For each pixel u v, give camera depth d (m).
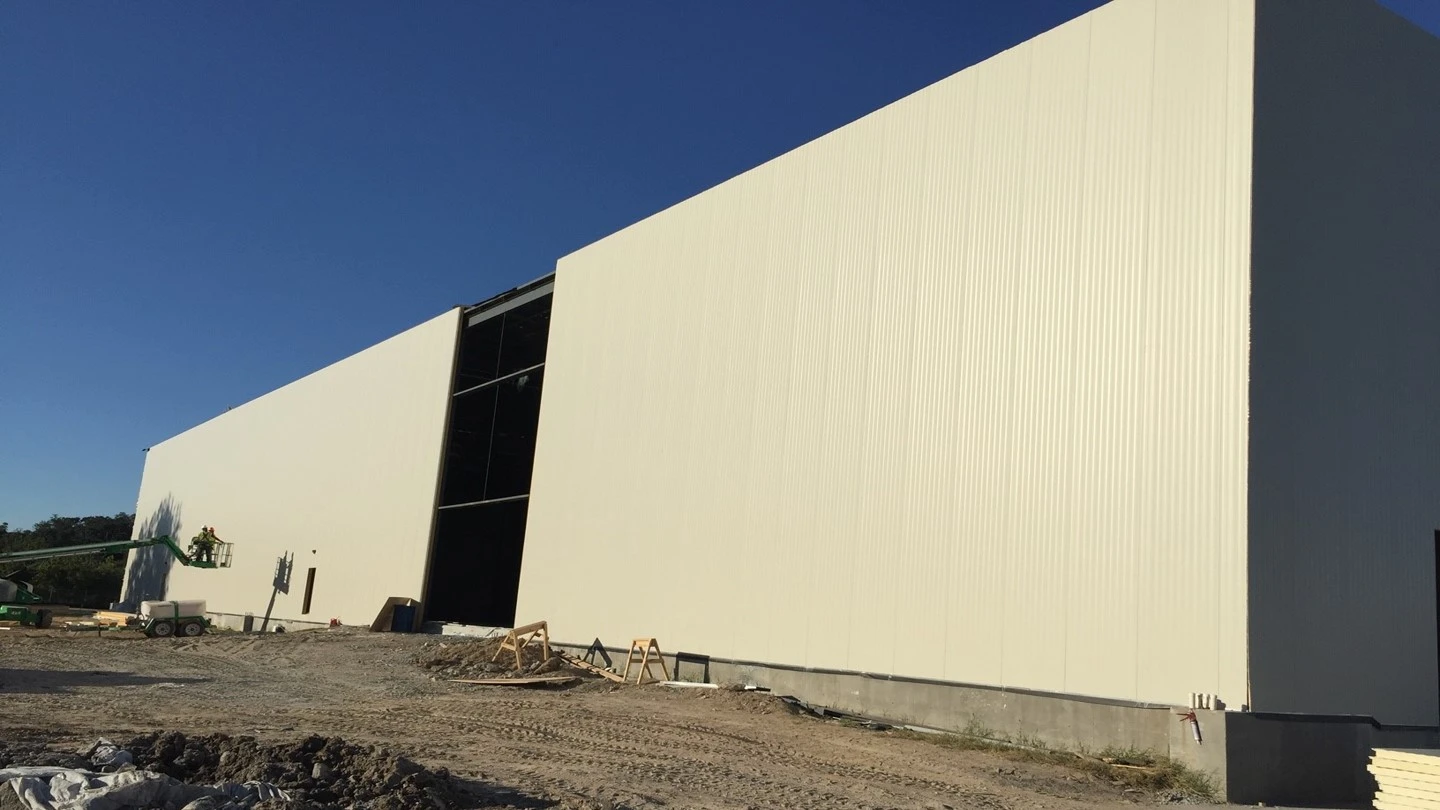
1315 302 15.84
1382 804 11.33
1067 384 17.03
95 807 8.78
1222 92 15.63
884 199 21.44
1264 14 15.70
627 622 26.44
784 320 23.45
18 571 78.62
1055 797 13.08
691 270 26.97
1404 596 16.33
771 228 24.47
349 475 46.19
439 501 38.94
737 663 22.50
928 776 13.91
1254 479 14.48
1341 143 16.66
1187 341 15.46
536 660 27.20
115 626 43.91
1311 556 15.09
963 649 17.80
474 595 40.84
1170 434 15.43
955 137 20.08
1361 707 15.31
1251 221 14.95
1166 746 14.48
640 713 19.22
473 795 10.99
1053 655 16.36
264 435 56.91
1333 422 15.79
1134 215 16.55
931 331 19.72
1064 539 16.56
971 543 18.06
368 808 9.67
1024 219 18.36
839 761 14.80
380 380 45.12
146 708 18.17
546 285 34.72
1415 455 16.98
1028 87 18.75
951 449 18.81
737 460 23.92
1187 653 14.69
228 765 10.60
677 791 12.12
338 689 23.06
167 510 70.69
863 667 19.56
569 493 30.22
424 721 17.47
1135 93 16.88
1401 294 17.28
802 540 21.62
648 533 26.41
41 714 16.52
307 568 48.50
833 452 21.36
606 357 29.89
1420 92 18.30
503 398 41.00
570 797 11.24
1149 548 15.40
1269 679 14.23
